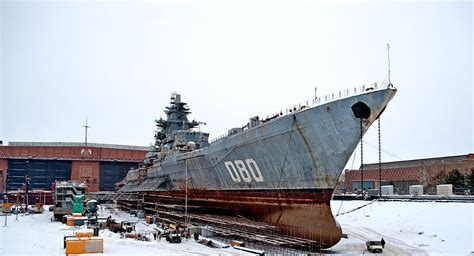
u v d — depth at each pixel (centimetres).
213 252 2325
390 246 2639
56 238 3053
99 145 10506
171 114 5612
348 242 2777
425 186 6206
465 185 5653
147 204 5331
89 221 3947
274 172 2583
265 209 2741
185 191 3950
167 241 2803
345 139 2130
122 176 10244
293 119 2323
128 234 3094
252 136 2648
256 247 2452
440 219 3306
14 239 2994
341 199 5400
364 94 2053
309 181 2352
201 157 3391
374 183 6372
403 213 3797
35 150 9650
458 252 2419
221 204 3312
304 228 2431
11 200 8806
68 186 4844
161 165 4750
